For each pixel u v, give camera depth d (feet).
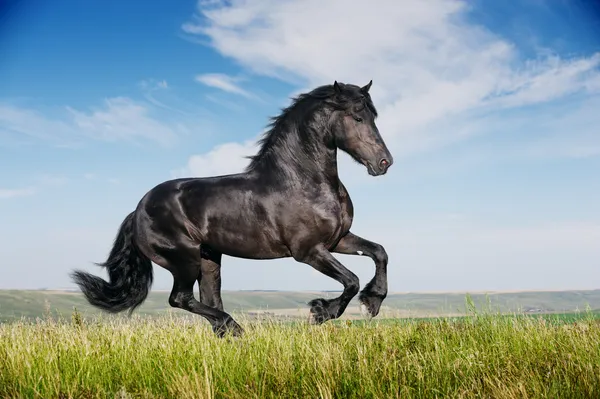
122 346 18.28
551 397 12.38
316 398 13.24
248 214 21.94
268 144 22.43
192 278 23.30
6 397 13.88
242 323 22.39
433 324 20.21
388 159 20.81
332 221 21.22
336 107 21.11
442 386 13.78
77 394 14.10
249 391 13.73
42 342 19.45
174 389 13.98
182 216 22.94
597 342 15.96
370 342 17.54
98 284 24.14
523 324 19.24
